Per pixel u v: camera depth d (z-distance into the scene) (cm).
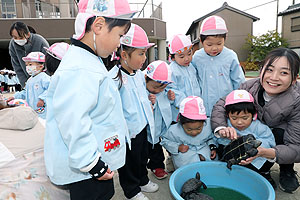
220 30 186
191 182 154
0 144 121
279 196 159
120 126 112
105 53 105
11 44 270
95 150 92
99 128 103
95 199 112
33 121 144
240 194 159
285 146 153
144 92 162
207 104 210
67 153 100
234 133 160
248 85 182
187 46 193
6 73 1019
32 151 122
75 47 102
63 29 1082
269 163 167
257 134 169
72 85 92
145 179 166
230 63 207
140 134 151
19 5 1053
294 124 156
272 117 163
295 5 1527
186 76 204
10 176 104
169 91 188
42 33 1069
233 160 152
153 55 1222
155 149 187
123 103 146
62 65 98
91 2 98
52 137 100
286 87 150
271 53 153
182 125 175
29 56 240
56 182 101
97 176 94
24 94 262
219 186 169
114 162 110
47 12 1105
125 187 151
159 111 183
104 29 98
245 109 162
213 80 207
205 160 183
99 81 97
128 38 142
